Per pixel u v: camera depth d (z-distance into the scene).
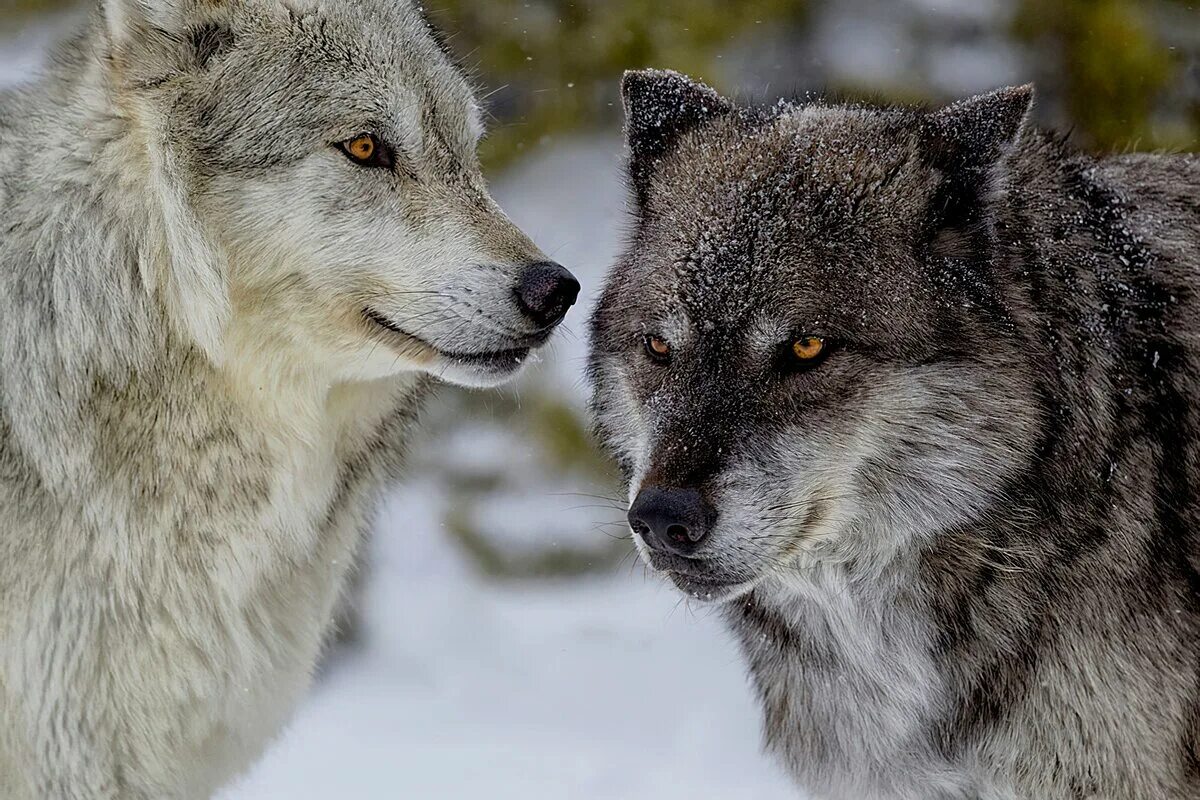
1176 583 6.65
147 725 6.79
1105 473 6.61
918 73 18.14
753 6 18.62
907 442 6.67
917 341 6.58
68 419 6.48
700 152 7.55
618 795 10.30
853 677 7.25
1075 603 6.62
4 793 6.67
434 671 14.01
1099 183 7.38
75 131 6.63
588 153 19.02
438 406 18.66
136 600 6.66
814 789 7.65
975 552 6.77
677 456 6.51
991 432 6.60
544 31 18.73
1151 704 6.55
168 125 6.59
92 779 6.72
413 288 7.07
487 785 10.55
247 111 6.72
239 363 6.79
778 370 6.64
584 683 13.41
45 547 6.47
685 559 6.56
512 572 17.44
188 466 6.71
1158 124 17.41
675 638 14.69
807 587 7.18
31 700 6.52
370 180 7.02
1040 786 6.80
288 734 11.92
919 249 6.73
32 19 18.05
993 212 6.79
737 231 6.77
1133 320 6.86
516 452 18.39
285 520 7.12
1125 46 17.45
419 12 7.91
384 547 17.42
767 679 7.72
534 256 7.29
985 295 6.65
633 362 7.13
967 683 6.91
